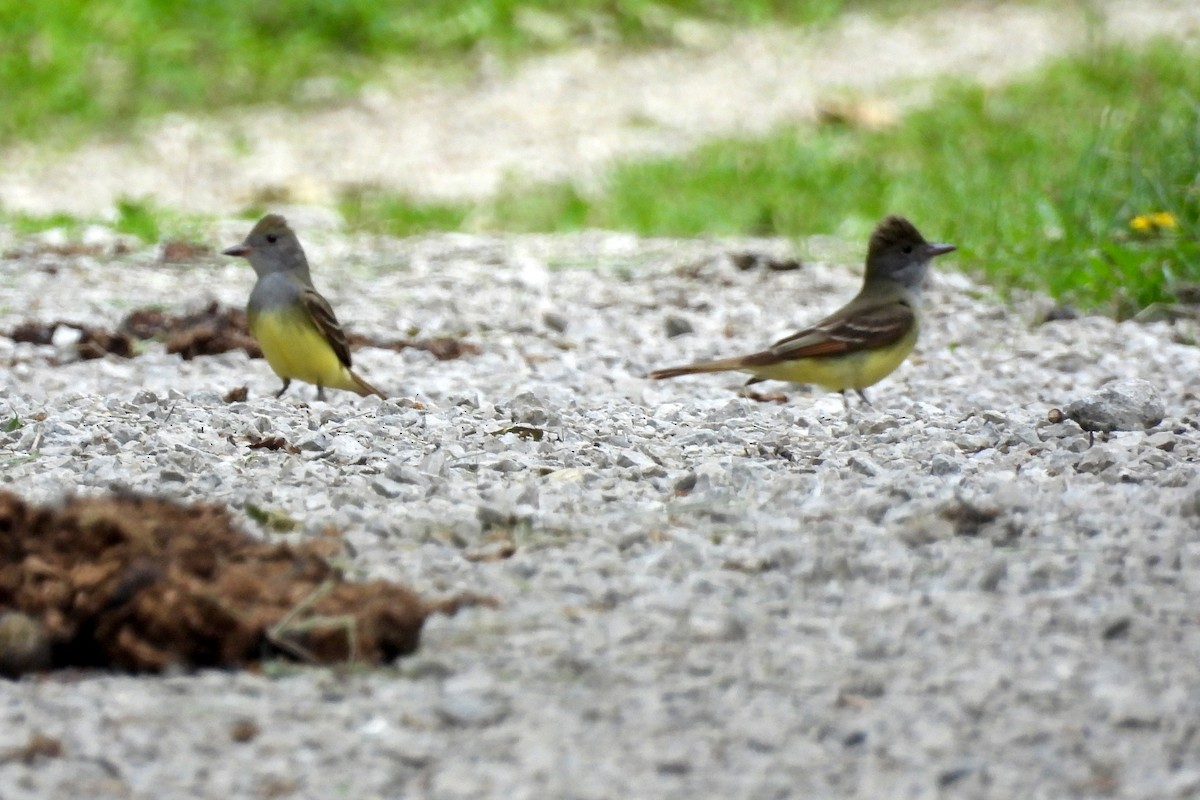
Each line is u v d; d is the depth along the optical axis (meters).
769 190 26.83
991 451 11.37
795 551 8.79
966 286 19.56
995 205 21.86
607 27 39.59
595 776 6.50
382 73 37.06
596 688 7.28
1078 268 18.77
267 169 31.38
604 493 10.21
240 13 37.94
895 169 27.45
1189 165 19.56
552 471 10.80
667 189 27.59
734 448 11.67
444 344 16.95
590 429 12.33
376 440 11.78
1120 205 20.02
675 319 17.95
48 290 19.91
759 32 40.22
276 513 9.45
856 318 13.65
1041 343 16.84
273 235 13.92
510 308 19.25
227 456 11.23
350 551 9.00
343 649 7.70
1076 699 7.08
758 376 13.90
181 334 16.75
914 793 6.34
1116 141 21.88
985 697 7.09
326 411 12.81
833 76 37.19
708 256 22.03
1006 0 42.81
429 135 33.66
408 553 9.02
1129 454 10.99
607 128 33.84
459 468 10.91
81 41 35.88
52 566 8.09
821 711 7.00
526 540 9.24
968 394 14.41
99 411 12.99
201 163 31.78
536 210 26.72
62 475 10.73
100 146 32.97
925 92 34.62
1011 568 8.59
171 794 6.40
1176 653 7.54
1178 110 22.39
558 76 37.47
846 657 7.55
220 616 7.75
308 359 13.91
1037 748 6.69
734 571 8.67
